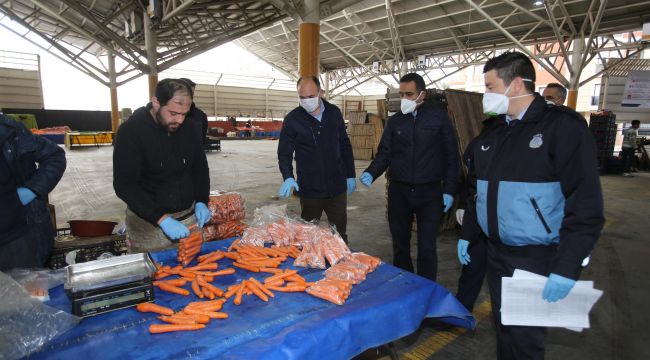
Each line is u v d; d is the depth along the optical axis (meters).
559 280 1.34
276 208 2.52
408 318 1.56
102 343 1.22
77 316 1.33
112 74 18.34
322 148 2.87
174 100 1.79
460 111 5.00
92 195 6.84
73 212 5.67
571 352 2.40
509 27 14.44
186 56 12.76
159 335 1.26
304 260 1.87
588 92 19.59
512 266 1.56
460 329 2.69
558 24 13.35
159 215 1.98
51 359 1.14
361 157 13.86
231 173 9.71
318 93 2.77
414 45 18.11
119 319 1.36
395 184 2.80
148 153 2.02
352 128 14.12
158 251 2.13
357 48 20.33
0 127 1.73
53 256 2.71
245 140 24.00
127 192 1.98
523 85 1.51
